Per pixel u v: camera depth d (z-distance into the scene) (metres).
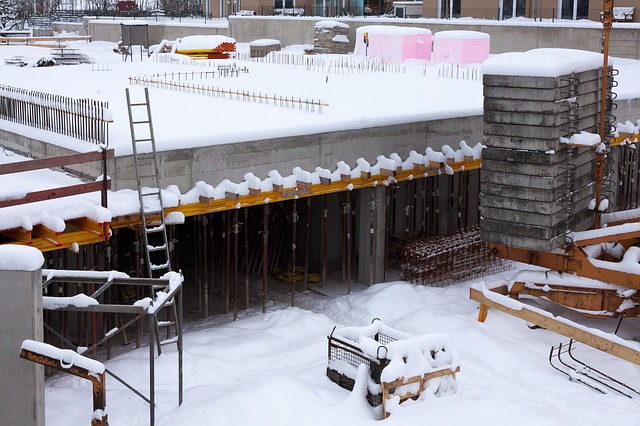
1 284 12.25
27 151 21.28
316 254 24.75
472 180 27.23
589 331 17.06
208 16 72.31
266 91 28.16
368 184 21.77
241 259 25.28
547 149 17.95
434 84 31.12
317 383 15.66
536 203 18.27
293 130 20.11
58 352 12.21
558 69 17.59
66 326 18.83
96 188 16.45
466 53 38.53
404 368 14.65
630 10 43.06
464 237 23.73
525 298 20.84
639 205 30.33
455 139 23.59
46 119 20.89
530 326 18.97
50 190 15.94
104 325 18.11
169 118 21.73
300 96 26.61
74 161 16.31
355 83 31.25
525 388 16.28
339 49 47.84
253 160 19.61
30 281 12.22
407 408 14.63
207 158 18.84
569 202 18.64
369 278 23.03
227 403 14.41
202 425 14.11
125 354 17.94
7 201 15.43
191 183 18.67
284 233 24.97
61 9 90.62
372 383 14.85
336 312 21.02
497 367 17.14
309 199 22.36
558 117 17.83
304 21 52.31
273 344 18.33
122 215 17.05
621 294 18.50
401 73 35.91
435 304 20.81
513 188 18.53
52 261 19.64
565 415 15.27
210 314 21.33
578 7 45.47
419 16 57.78
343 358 15.92
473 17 49.47
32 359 12.19
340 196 23.73
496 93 18.38
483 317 19.12
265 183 19.61
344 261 23.09
